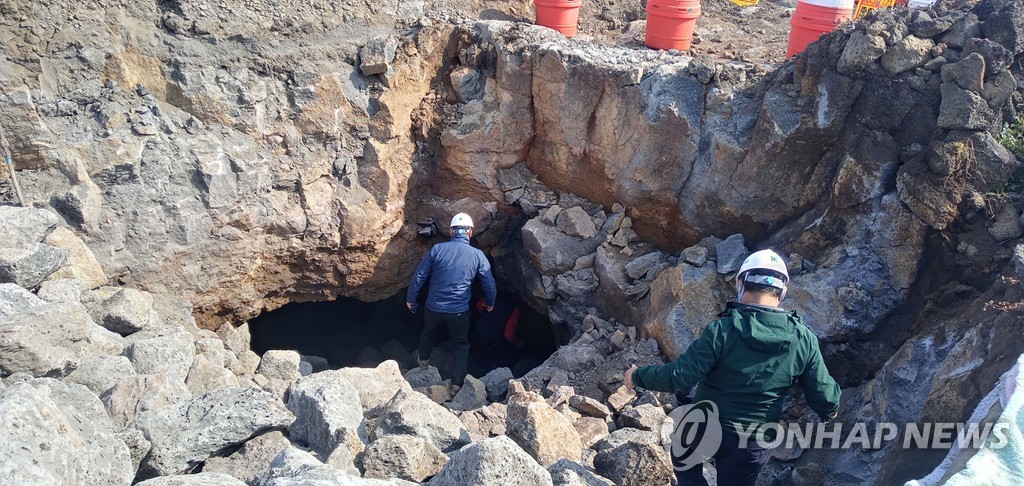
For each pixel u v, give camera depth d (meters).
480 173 7.19
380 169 6.89
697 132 6.14
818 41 5.55
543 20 7.28
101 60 5.81
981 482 2.85
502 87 6.92
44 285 4.84
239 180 6.30
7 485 2.70
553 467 3.67
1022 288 4.02
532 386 5.99
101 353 4.48
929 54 5.08
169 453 3.64
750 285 3.31
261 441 3.93
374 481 3.23
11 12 5.43
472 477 3.12
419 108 7.09
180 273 6.18
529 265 7.37
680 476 3.64
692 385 3.25
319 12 6.50
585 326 6.63
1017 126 4.91
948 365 4.09
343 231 6.88
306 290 7.21
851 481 4.22
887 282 5.11
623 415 4.95
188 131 6.14
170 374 4.32
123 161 5.79
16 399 2.89
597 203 7.00
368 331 8.05
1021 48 4.87
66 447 2.97
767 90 5.89
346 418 4.09
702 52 7.18
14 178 5.46
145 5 5.94
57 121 5.66
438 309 6.33
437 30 6.95
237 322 6.89
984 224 4.77
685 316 5.67
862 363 5.11
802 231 5.61
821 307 5.16
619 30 7.91
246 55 6.30
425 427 4.12
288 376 5.43
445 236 7.51
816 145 5.57
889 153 5.16
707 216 6.22
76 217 5.66
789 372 3.24
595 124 6.61
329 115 6.65
